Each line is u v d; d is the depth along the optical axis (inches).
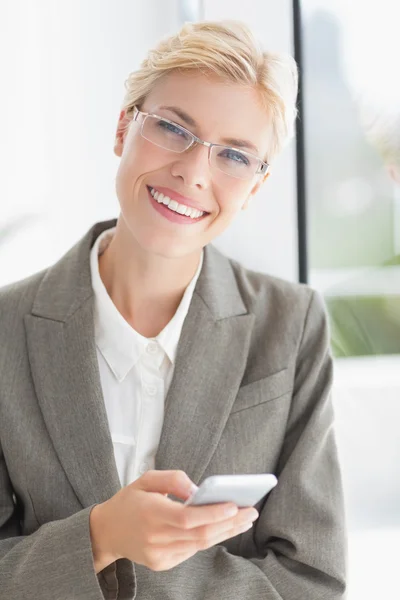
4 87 76.2
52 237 78.8
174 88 46.2
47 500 48.2
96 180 76.9
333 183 69.2
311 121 68.4
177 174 45.7
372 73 67.9
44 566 42.9
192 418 48.9
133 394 49.9
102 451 47.7
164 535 37.1
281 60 47.3
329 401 53.5
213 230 48.1
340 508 50.8
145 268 49.6
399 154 68.1
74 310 50.3
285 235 69.2
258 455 50.3
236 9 66.5
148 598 46.6
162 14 74.0
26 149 77.5
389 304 69.9
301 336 53.4
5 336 50.3
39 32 76.1
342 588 48.7
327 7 67.7
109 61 74.9
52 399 48.5
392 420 67.9
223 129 45.9
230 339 51.7
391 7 67.0
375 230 69.5
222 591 46.9
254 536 51.8
